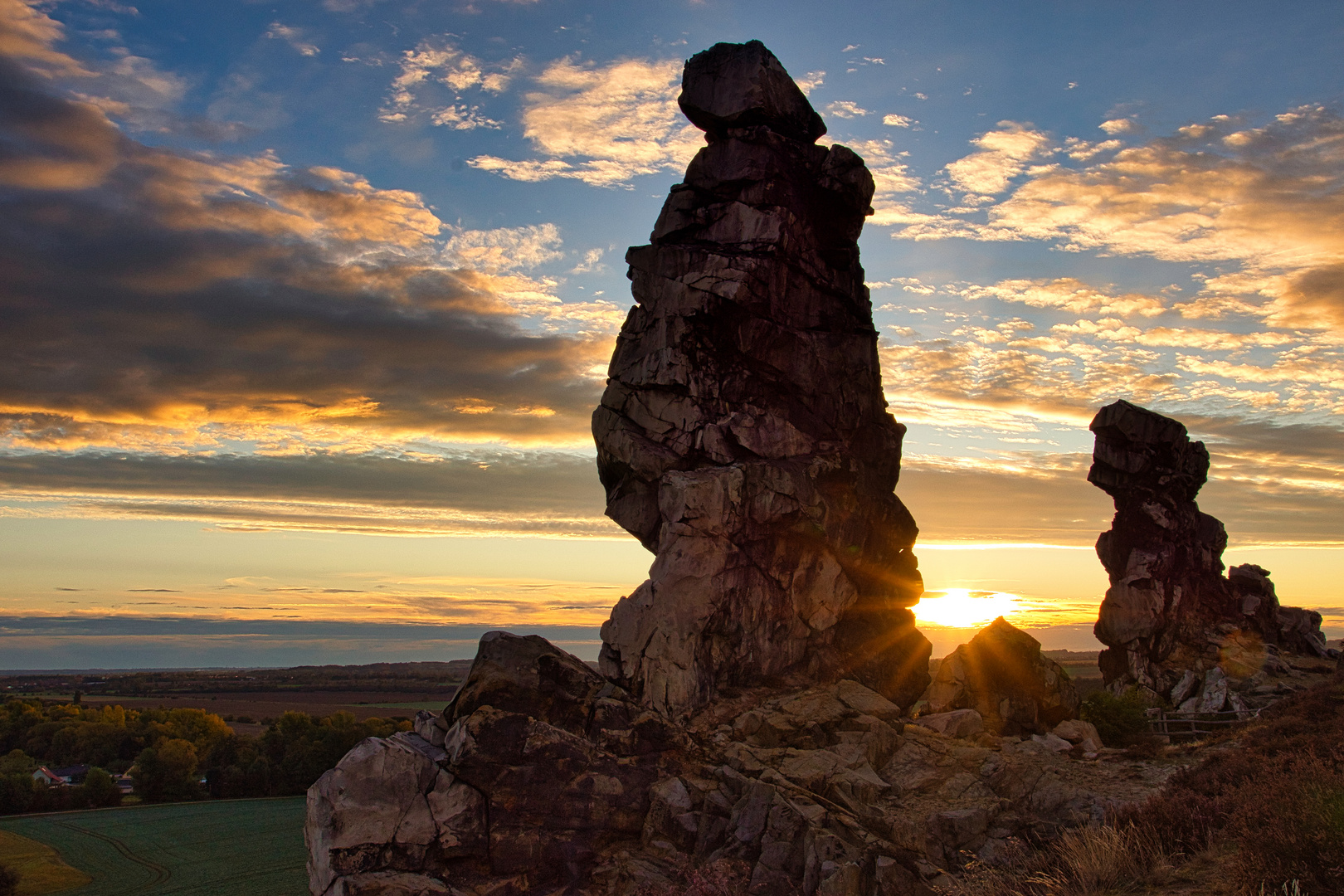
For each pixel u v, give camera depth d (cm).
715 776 2178
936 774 2362
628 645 2589
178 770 8500
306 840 1927
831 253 3189
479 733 1984
